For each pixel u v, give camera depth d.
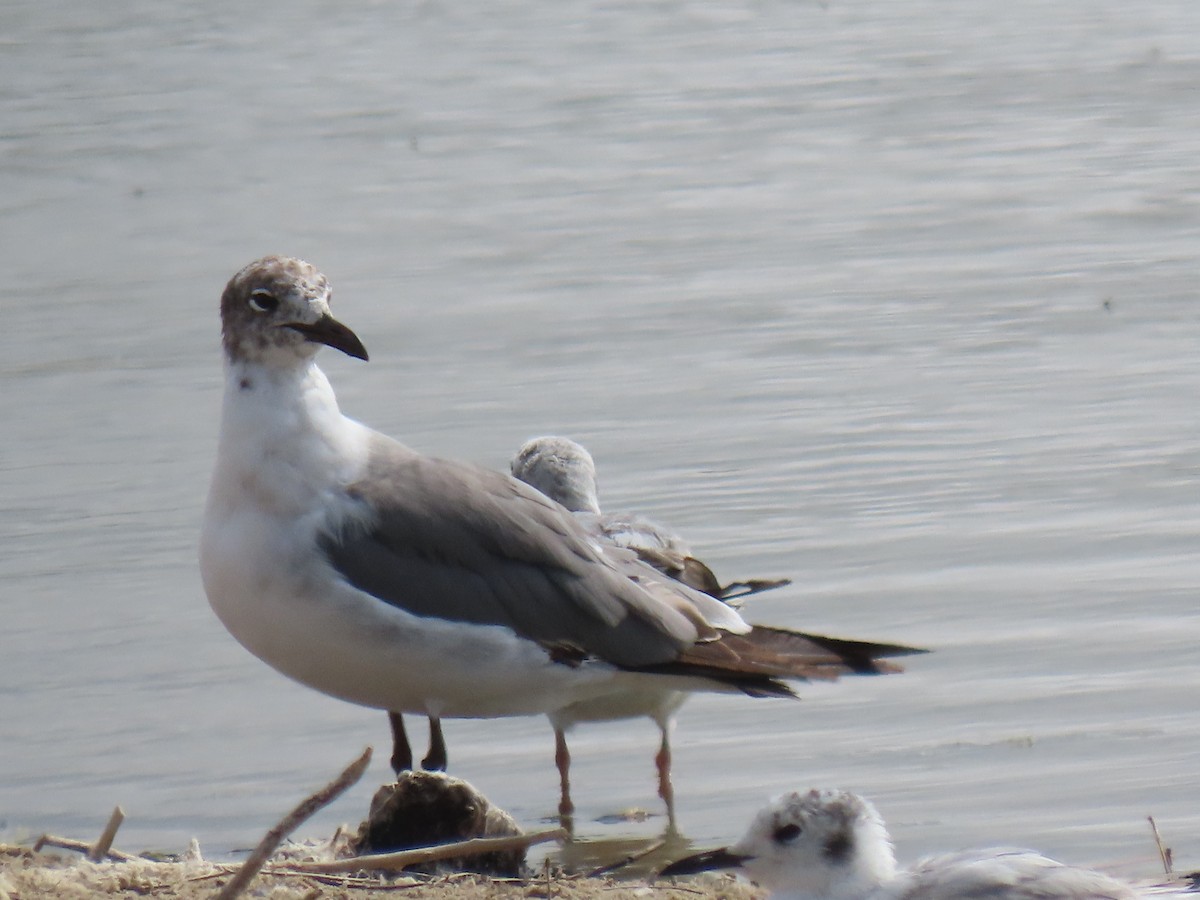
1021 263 22.41
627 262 23.00
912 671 13.09
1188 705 12.40
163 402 18.53
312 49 36.28
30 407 18.42
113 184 27.16
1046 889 8.04
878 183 26.28
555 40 37.00
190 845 10.48
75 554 15.29
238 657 13.81
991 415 17.69
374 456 10.62
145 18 37.97
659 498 16.08
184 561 15.21
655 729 12.70
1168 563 14.60
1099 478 16.25
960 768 11.64
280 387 10.38
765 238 23.91
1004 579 14.45
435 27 38.19
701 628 10.91
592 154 28.58
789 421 17.70
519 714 10.93
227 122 30.53
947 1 38.81
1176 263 22.14
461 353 19.73
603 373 19.11
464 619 10.36
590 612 10.58
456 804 10.09
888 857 8.90
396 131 30.20
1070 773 11.46
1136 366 18.86
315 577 10.21
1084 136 28.20
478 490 10.65
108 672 13.52
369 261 23.34
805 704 12.79
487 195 26.36
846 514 15.71
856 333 20.14
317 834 11.15
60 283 22.47
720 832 10.98
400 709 10.77
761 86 32.38
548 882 9.54
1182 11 36.62
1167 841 10.45
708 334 20.20
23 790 11.84
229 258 23.47
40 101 31.47
